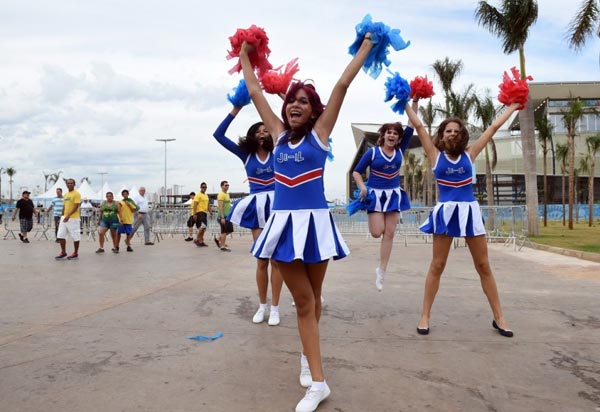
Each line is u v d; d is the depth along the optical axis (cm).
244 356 343
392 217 553
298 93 269
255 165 445
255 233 448
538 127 3184
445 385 290
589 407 259
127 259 977
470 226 399
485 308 500
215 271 781
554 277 716
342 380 297
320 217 268
